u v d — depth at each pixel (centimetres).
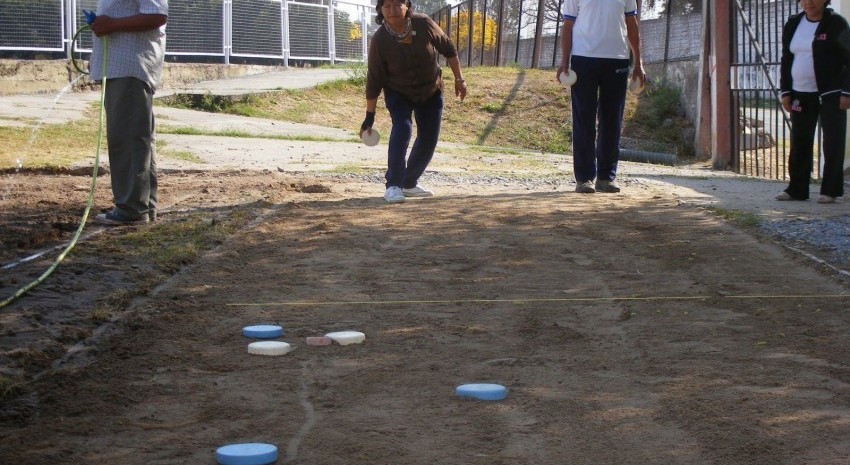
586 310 488
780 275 570
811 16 895
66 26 2088
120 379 372
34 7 2036
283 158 1295
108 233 653
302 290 523
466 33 3156
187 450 306
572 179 1094
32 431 318
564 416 339
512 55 2819
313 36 2900
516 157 1453
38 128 1355
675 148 1798
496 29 2908
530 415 341
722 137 1503
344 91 2177
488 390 356
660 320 470
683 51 1964
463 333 445
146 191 693
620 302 505
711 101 1658
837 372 388
